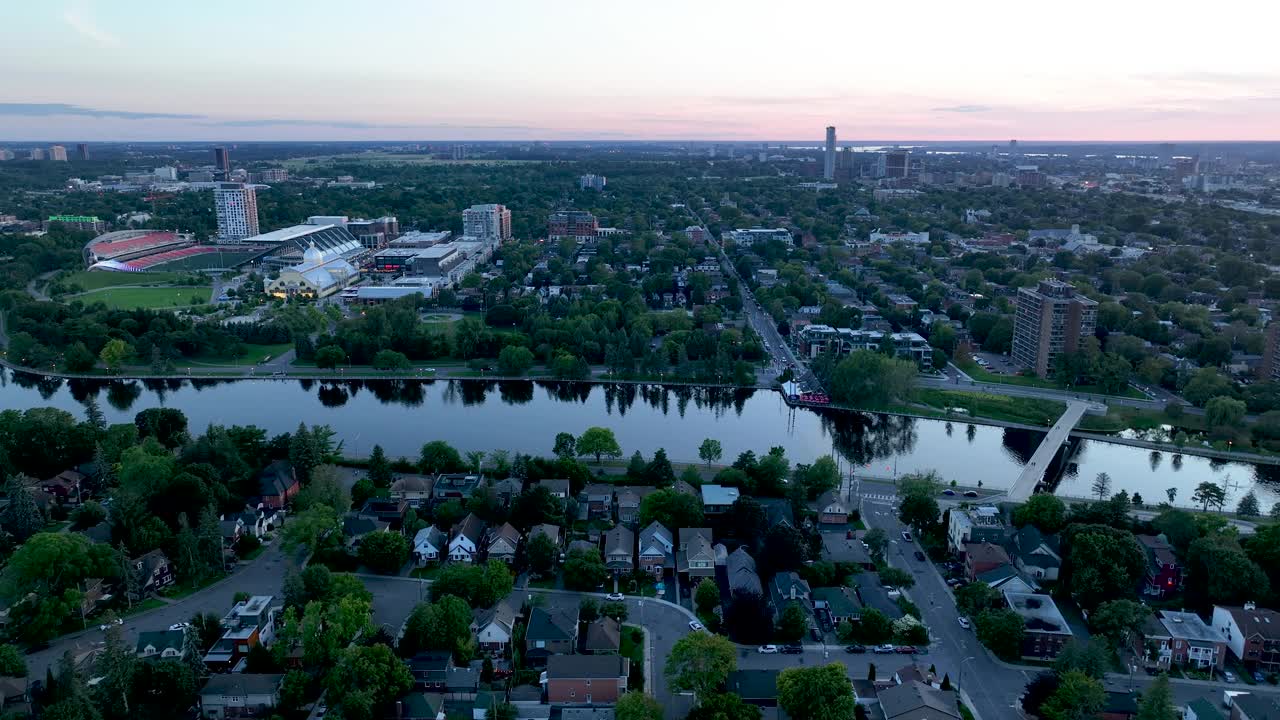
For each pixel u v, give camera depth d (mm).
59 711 150625
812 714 158250
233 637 183625
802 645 191375
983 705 171750
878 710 164000
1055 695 164625
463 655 180125
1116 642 189500
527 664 183375
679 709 168375
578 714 166125
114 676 163250
